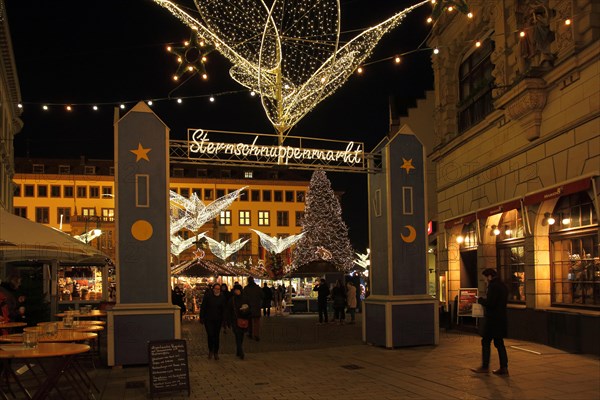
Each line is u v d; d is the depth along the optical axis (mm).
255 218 71750
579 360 11062
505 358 9961
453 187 19609
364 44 13508
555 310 12969
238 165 13930
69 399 8945
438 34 20375
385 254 14492
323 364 12062
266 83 13914
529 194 13523
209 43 11836
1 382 9609
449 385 9320
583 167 12070
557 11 13062
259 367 11852
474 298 17438
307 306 32625
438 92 20734
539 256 13922
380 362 12023
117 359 12031
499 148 16125
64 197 67062
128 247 12414
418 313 14219
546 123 13609
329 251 37625
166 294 12500
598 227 11352
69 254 13398
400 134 14875
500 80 15852
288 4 12414
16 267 22359
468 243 19000
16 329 14086
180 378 9125
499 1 15898
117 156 12609
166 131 12945
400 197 14625
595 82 11719
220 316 13180
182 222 35531
